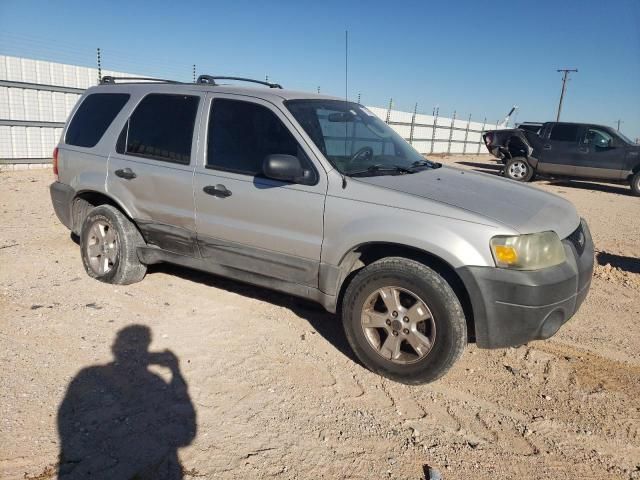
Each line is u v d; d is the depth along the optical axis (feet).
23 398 10.53
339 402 11.02
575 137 52.49
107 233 16.60
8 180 37.52
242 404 10.77
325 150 12.60
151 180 15.01
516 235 10.61
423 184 12.35
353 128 14.21
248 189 13.16
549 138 53.62
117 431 9.73
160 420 10.11
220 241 13.94
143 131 15.57
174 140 14.79
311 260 12.50
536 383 12.13
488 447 9.86
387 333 11.69
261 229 13.10
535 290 10.51
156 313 14.83
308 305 15.89
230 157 13.70
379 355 11.84
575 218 12.97
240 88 14.32
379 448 9.68
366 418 10.53
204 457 9.18
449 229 10.82
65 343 12.85
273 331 14.12
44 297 15.51
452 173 14.29
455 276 11.28
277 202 12.73
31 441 9.32
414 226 11.05
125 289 16.37
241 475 8.79
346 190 11.93
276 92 13.99
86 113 17.31
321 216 12.15
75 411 10.24
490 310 10.69
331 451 9.51
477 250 10.63
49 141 45.85
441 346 11.00
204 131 14.24
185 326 14.12
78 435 9.56
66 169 17.30
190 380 11.53
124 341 13.10
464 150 110.93
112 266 16.48
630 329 15.43
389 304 11.52
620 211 39.68
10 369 11.56
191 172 14.19
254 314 15.12
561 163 53.01
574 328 15.33
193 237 14.46
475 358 13.17
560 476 9.17
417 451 9.65
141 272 16.69
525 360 13.16
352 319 12.03
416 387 11.72
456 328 10.85
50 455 9.02
